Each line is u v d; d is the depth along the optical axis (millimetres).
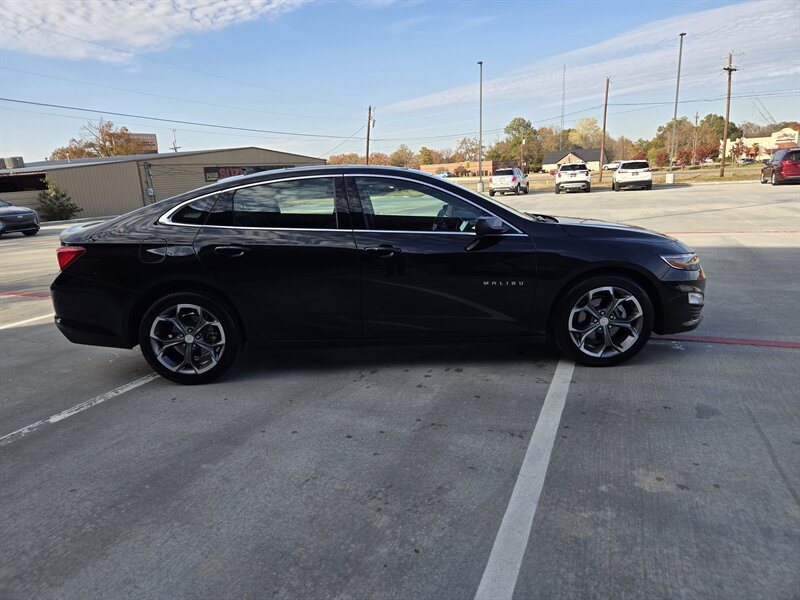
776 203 17484
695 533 2270
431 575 2102
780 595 1932
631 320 4062
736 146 90625
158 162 44125
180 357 4148
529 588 2016
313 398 3812
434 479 2760
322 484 2754
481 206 4043
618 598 1950
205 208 4047
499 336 4098
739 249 9391
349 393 3877
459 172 93562
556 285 3990
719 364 4145
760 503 2447
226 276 3947
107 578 2156
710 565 2086
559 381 3934
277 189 4035
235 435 3311
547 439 3109
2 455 3184
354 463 2941
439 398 3729
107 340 4105
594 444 3029
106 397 3992
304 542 2324
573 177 30516
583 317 4129
